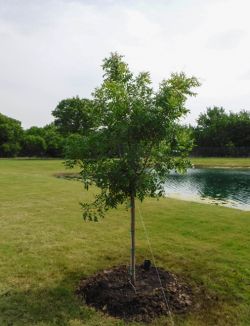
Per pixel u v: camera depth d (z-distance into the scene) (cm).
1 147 7981
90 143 652
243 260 852
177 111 645
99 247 946
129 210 1461
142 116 611
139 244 982
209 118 9512
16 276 743
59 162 5612
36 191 1998
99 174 638
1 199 1694
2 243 970
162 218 1328
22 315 588
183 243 995
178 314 595
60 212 1401
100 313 593
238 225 1217
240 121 8256
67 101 7894
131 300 612
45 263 820
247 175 4241
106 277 712
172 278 716
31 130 9256
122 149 655
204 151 8138
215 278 742
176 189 2872
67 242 988
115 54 695
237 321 581
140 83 664
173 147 683
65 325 559
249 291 684
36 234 1066
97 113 673
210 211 1487
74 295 660
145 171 669
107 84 629
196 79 655
